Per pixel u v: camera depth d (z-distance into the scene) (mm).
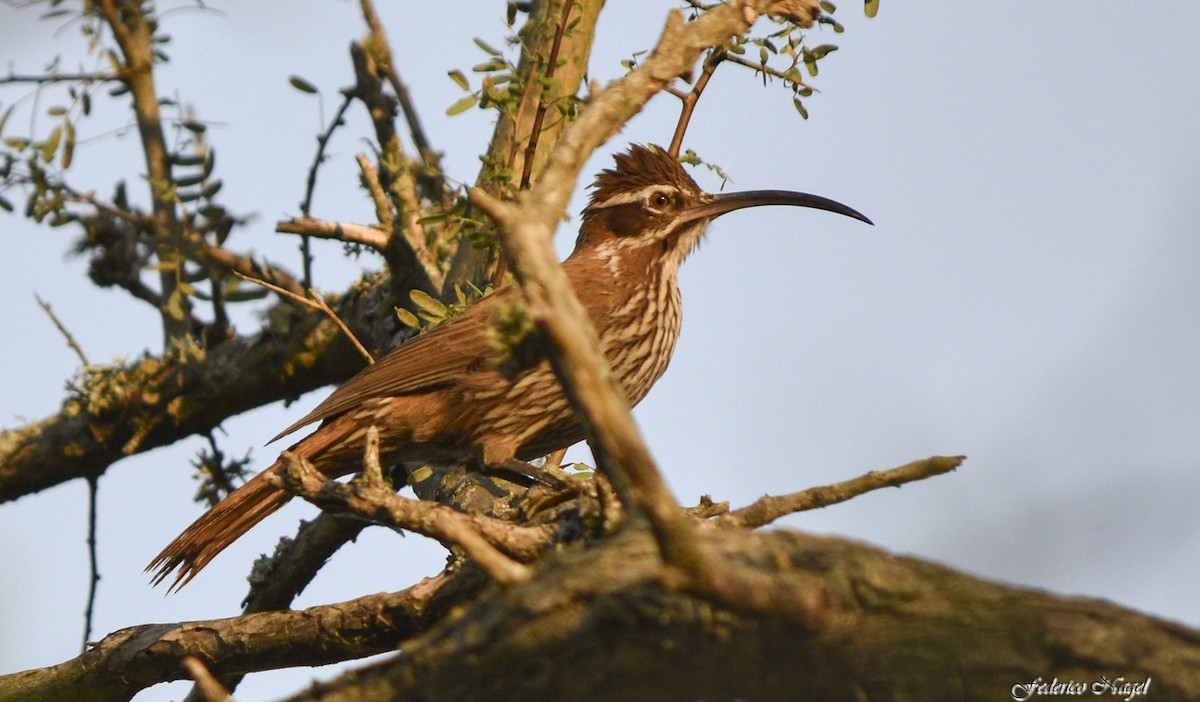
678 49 7309
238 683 11586
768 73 11078
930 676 4812
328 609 8992
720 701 5086
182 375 15086
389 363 12164
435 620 8617
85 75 13633
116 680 9758
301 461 7309
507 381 11922
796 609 4410
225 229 14336
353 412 12156
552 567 4992
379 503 7230
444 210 12391
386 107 14000
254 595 13070
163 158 14805
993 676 4770
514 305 5137
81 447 15219
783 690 4965
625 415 4410
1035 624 4723
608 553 4918
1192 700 4652
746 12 7750
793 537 4941
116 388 15117
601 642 4836
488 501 12008
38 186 13523
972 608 4746
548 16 12938
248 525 11258
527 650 4863
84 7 13773
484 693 5020
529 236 5004
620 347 12922
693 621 4730
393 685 5117
